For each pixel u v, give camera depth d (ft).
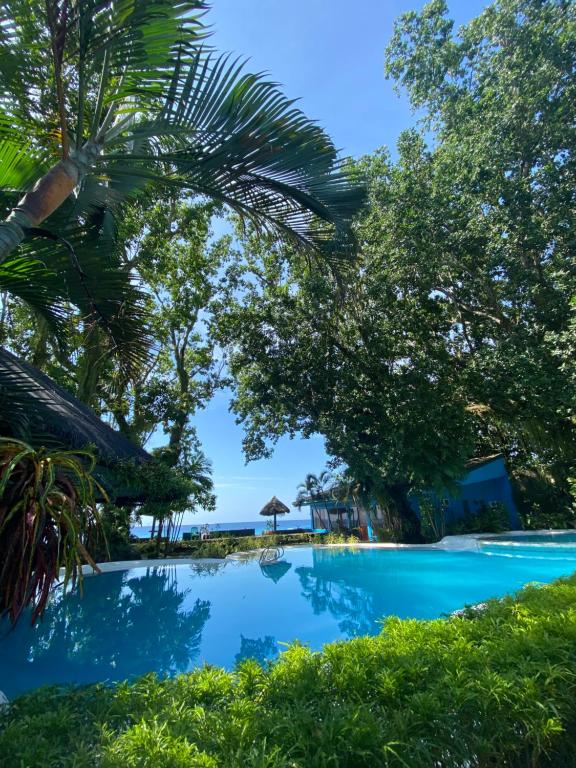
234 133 10.23
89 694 6.70
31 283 12.26
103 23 8.33
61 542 5.59
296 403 58.13
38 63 9.02
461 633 8.78
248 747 4.85
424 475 50.31
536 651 7.25
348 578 37.01
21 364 19.13
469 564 39.93
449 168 52.21
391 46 63.05
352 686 6.39
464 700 5.72
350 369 56.95
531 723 5.62
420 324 56.85
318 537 64.03
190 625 24.54
